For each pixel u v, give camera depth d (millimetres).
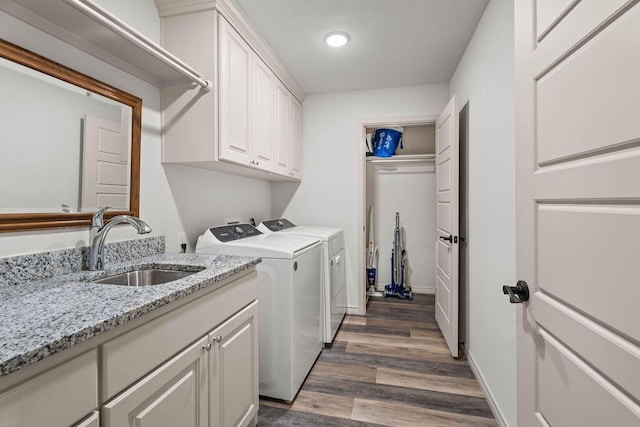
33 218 1087
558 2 750
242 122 1901
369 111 3090
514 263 1409
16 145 1043
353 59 2438
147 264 1422
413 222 3934
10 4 1021
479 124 1926
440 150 2637
